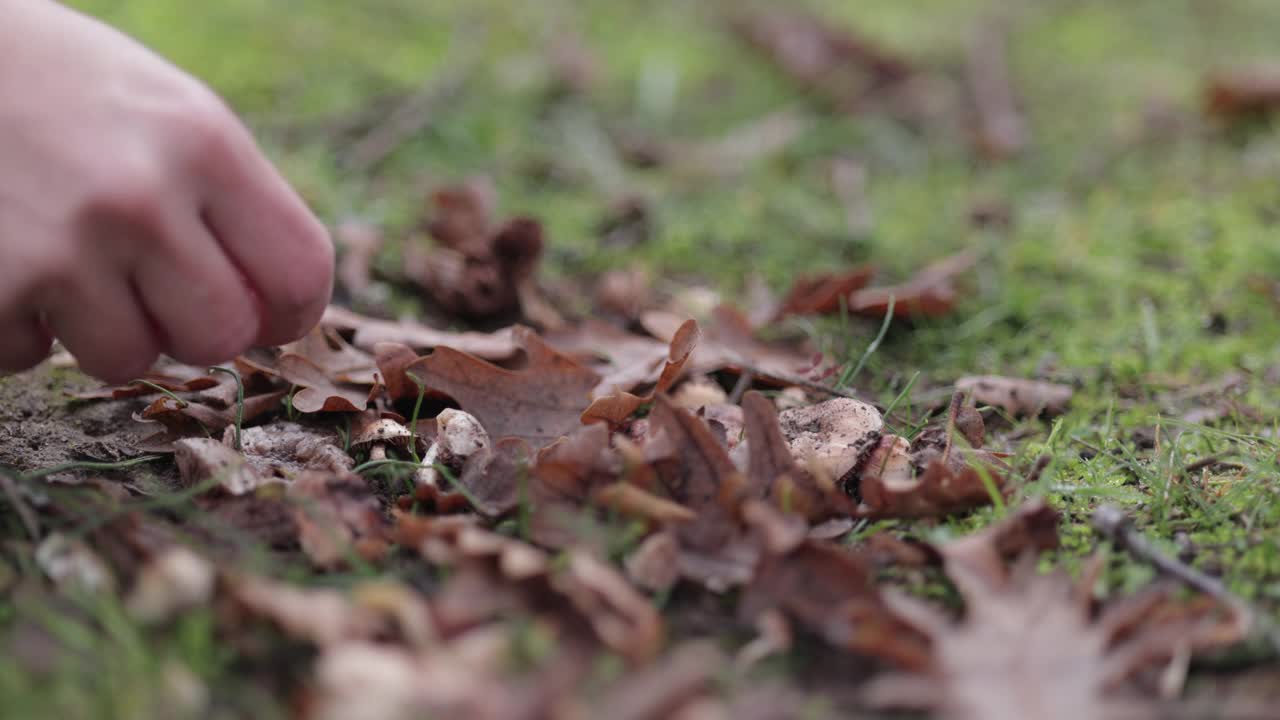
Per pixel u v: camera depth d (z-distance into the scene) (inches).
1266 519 21.8
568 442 21.0
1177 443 23.1
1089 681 18.9
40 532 20.6
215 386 24.3
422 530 20.4
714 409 24.1
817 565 20.0
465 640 19.1
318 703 18.3
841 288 28.7
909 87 48.3
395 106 41.3
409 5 51.5
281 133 37.9
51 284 19.4
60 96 19.5
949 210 36.8
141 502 21.3
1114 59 52.7
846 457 22.1
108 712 18.4
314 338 25.0
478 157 38.7
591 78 46.6
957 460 22.8
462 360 23.6
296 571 20.2
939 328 29.2
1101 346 27.9
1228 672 19.3
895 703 18.8
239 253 20.4
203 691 18.7
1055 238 33.5
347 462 22.7
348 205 33.0
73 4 43.2
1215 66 51.1
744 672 19.3
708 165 40.3
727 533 20.6
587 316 29.5
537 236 28.9
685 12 56.9
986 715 18.6
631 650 18.9
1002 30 56.4
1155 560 20.7
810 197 38.3
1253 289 29.8
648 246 33.1
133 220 19.5
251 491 21.0
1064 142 43.1
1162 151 41.6
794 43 51.2
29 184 19.3
